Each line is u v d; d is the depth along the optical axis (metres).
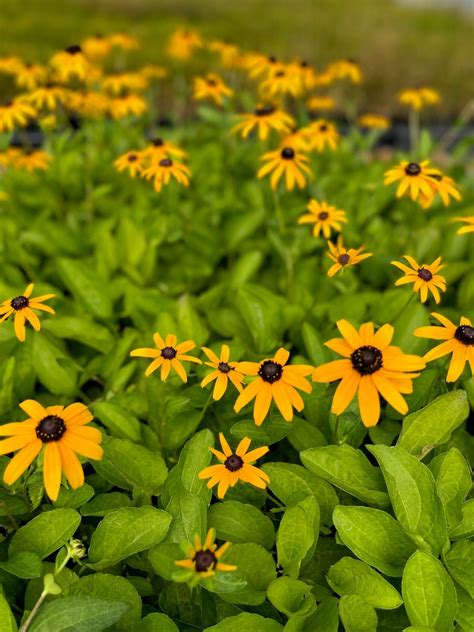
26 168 0.89
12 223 0.77
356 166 1.01
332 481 0.42
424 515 0.39
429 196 0.59
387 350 0.36
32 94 0.85
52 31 2.31
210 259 0.75
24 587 0.41
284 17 2.87
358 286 0.70
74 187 0.90
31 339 0.58
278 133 0.89
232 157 0.97
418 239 0.71
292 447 0.51
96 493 0.47
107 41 1.06
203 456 0.43
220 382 0.41
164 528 0.40
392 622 0.39
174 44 1.12
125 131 1.02
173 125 1.38
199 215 0.80
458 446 0.49
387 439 0.48
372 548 0.39
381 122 1.05
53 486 0.34
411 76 2.16
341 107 1.82
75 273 0.64
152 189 0.85
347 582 0.38
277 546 0.39
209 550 0.31
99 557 0.39
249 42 2.41
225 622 0.36
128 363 0.60
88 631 0.33
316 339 0.54
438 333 0.39
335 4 3.31
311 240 0.74
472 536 0.42
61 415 0.37
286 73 0.89
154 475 0.45
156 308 0.63
